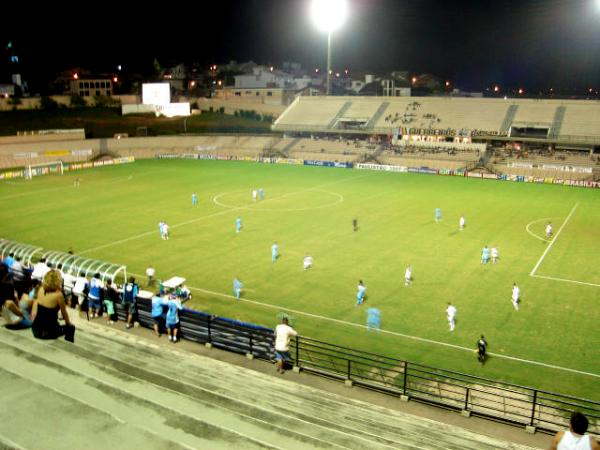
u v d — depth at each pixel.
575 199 62.28
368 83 149.12
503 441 11.55
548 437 14.45
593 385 20.91
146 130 108.62
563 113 88.25
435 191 67.56
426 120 95.81
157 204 57.94
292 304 29.61
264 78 142.38
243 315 28.05
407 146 94.88
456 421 15.07
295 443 6.14
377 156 93.00
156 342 19.89
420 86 166.00
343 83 164.25
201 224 48.50
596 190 69.12
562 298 30.58
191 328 20.81
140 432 5.61
